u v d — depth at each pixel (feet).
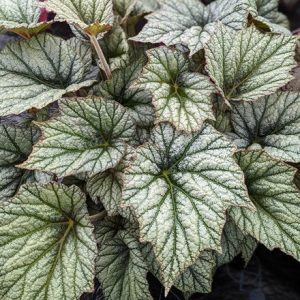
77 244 0.98
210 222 0.92
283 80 1.07
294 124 1.13
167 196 0.96
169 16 1.25
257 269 1.38
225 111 1.19
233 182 0.94
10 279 0.93
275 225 0.99
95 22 1.02
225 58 1.09
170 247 0.90
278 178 1.00
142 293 1.04
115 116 1.02
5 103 1.06
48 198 0.99
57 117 0.98
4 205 0.95
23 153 1.12
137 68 1.14
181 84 1.05
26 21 1.14
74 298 0.93
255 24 1.26
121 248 1.09
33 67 1.13
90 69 1.23
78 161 0.97
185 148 1.01
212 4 1.31
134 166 0.97
